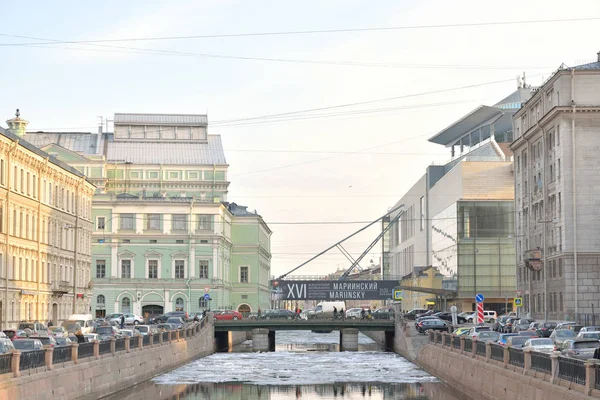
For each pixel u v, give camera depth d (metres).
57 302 101.94
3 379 37.66
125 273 142.00
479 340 55.88
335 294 146.62
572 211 97.56
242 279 162.50
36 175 94.50
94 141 168.00
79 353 50.38
